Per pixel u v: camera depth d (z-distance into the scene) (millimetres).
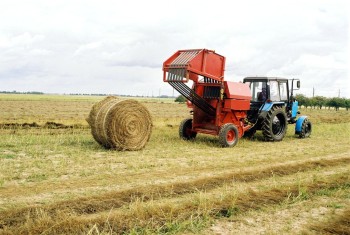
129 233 4074
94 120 9594
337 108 46031
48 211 4680
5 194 5391
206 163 8094
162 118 22141
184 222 4332
